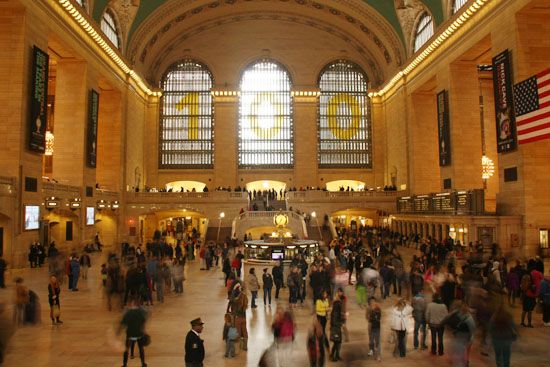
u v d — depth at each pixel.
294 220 32.75
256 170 45.81
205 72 46.31
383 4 37.34
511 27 23.00
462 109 30.20
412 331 10.94
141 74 40.44
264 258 22.81
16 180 20.88
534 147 22.12
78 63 29.09
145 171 44.47
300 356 8.83
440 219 26.75
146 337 8.39
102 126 36.25
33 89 22.27
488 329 8.56
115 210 35.41
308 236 32.28
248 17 45.84
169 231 41.09
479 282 10.40
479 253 16.28
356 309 13.21
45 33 23.66
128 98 38.12
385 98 44.88
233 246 26.03
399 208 37.78
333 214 43.31
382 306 13.49
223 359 8.84
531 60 22.52
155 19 38.25
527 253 21.67
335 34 46.28
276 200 40.06
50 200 24.34
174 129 45.94
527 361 8.49
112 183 35.91
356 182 46.53
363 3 38.50
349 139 46.78
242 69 46.09
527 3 21.64
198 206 37.12
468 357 7.99
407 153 38.22
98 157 36.00
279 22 46.34
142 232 38.72
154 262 14.77
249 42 46.25
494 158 37.19
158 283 14.35
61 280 17.53
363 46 45.56
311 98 46.06
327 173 46.16
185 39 45.72
